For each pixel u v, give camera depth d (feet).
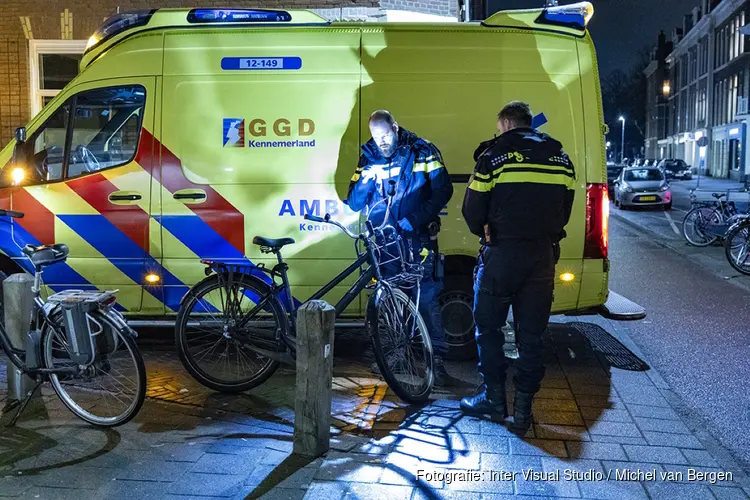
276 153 18.95
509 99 18.76
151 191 19.20
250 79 18.94
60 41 33.14
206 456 13.37
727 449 14.21
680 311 26.53
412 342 16.83
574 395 16.98
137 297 19.49
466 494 11.91
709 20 178.09
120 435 14.38
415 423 15.07
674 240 49.62
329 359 13.38
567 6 18.78
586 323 24.43
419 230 17.29
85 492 11.93
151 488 12.07
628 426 15.05
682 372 19.15
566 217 14.93
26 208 19.60
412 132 18.02
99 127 19.52
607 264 18.98
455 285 19.58
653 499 11.93
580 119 18.75
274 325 16.44
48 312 14.75
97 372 14.64
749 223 35.32
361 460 13.17
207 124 19.02
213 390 17.16
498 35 18.79
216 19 19.04
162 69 19.15
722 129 167.63
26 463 13.05
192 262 19.24
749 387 17.97
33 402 15.94
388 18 31.68
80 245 19.48
